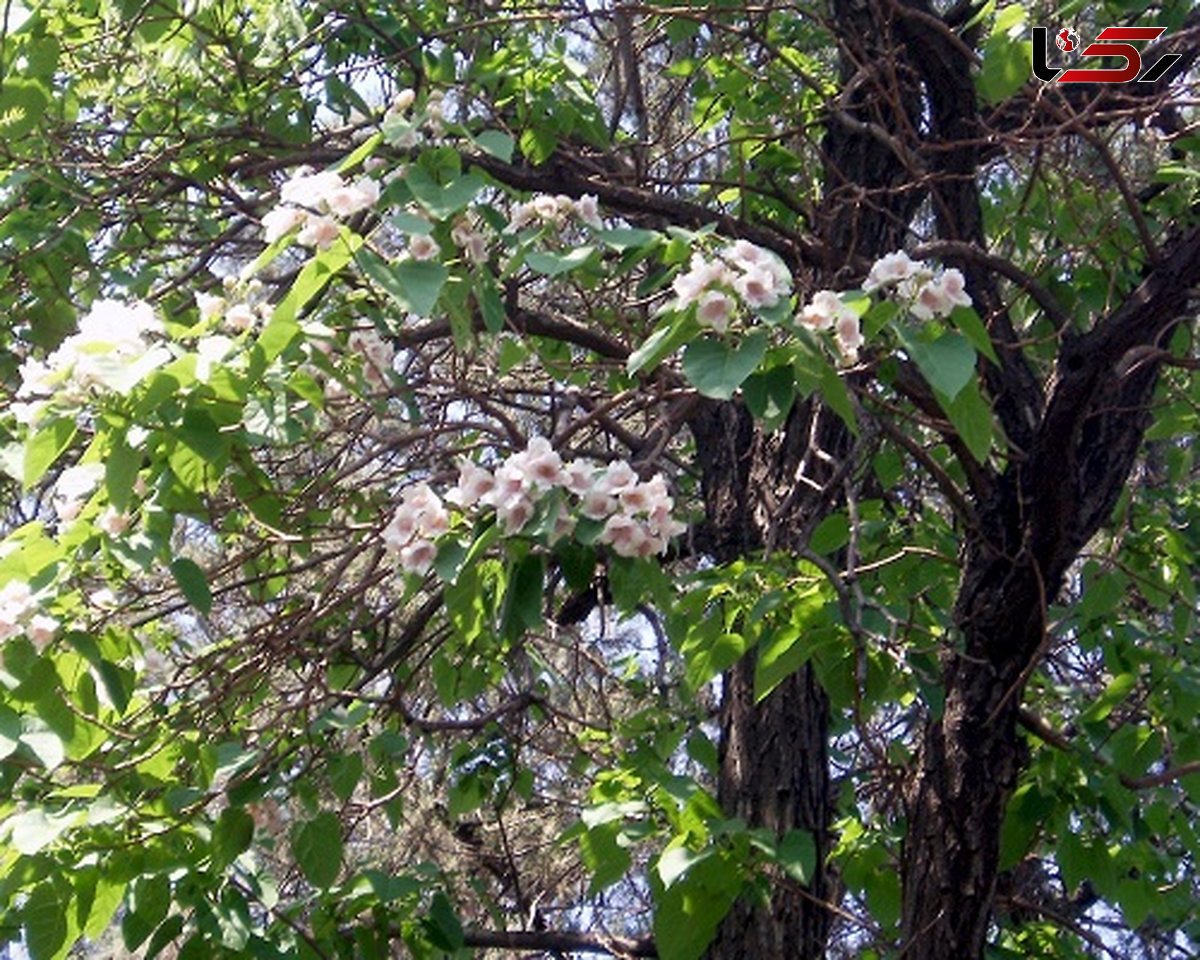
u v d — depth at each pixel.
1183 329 4.53
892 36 4.38
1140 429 3.99
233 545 4.21
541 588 2.53
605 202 4.23
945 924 3.63
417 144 2.87
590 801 3.80
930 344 2.49
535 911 4.99
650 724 4.43
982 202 5.19
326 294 3.15
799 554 3.38
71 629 2.66
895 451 4.61
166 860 3.06
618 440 4.53
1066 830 3.98
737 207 4.93
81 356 2.50
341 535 3.66
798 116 4.66
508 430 3.61
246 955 3.16
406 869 4.06
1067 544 3.69
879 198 4.47
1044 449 3.59
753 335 2.40
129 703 3.05
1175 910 4.76
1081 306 4.50
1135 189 4.64
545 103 4.32
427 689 4.86
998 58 3.50
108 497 2.57
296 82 4.62
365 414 3.48
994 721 3.65
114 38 4.37
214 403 2.58
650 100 6.08
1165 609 4.76
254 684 3.51
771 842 3.13
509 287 3.97
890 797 4.38
